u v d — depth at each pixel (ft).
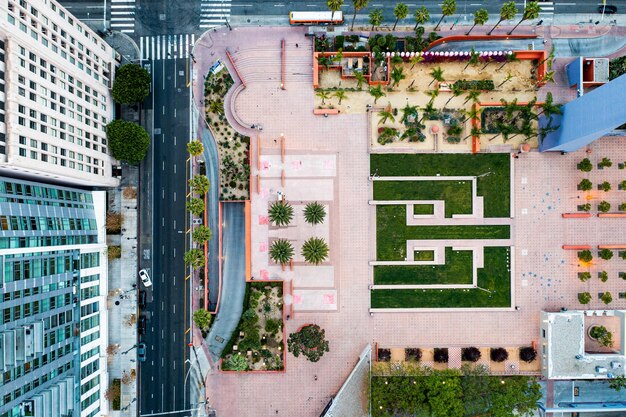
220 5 287.69
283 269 285.23
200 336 287.07
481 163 284.82
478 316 286.25
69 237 248.93
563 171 285.23
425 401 277.44
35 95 207.72
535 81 284.82
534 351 281.54
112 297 287.28
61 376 234.58
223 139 286.66
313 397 285.84
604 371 268.62
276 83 286.87
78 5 288.71
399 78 259.39
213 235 288.71
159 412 286.25
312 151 286.46
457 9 288.51
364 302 286.25
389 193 285.64
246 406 286.25
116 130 265.13
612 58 287.28
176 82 287.69
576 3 287.07
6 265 198.29
